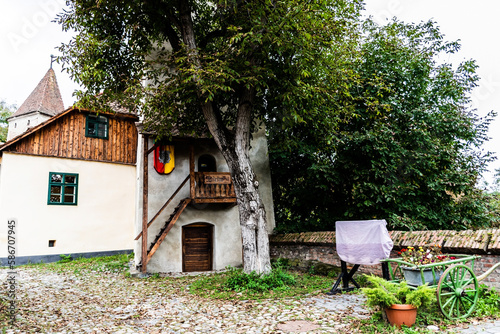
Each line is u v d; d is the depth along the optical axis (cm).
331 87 1091
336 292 801
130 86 973
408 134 1271
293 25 829
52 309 712
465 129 1309
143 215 1179
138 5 989
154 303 773
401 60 1348
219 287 910
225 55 965
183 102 1055
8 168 1547
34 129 1608
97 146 1802
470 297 572
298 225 1395
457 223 1273
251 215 984
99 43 987
